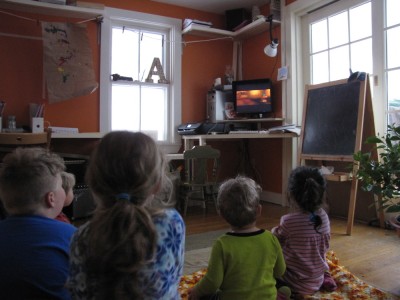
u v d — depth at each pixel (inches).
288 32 143.9
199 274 69.6
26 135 97.9
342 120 113.0
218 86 159.8
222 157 169.5
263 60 158.7
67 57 130.3
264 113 156.3
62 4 127.8
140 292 24.6
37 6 125.0
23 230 31.6
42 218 33.4
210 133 139.3
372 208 114.3
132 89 153.2
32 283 29.9
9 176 33.5
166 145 155.7
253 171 167.6
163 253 26.1
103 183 26.3
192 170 138.3
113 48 149.0
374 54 114.9
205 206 139.9
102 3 142.6
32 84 132.0
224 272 44.4
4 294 29.7
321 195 58.4
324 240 59.2
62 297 30.9
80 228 27.2
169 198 31.4
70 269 26.5
